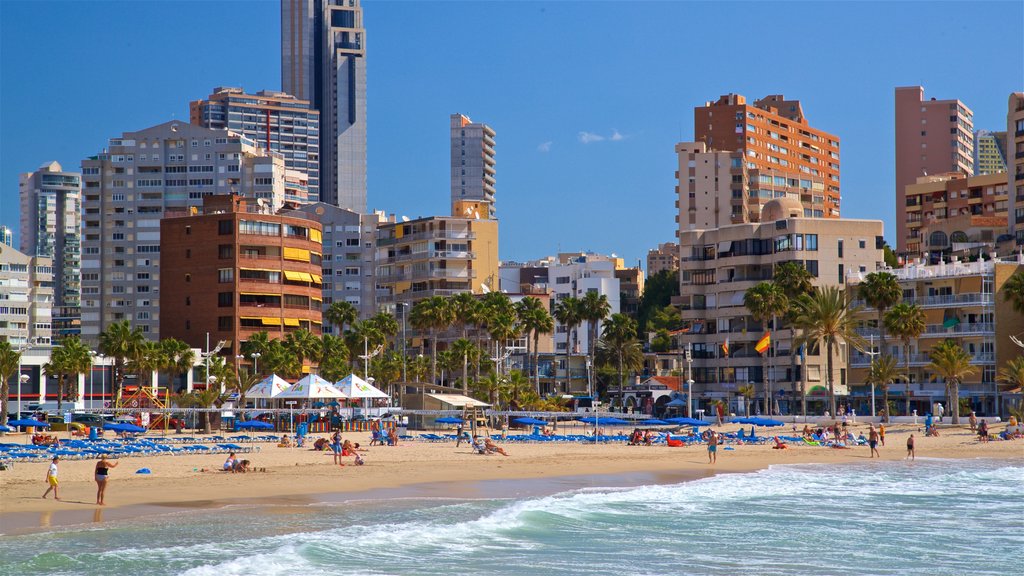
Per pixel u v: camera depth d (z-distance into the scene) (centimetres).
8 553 3712
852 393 14738
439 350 19725
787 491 6247
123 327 12988
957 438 10450
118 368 13200
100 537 4044
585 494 5897
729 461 8244
